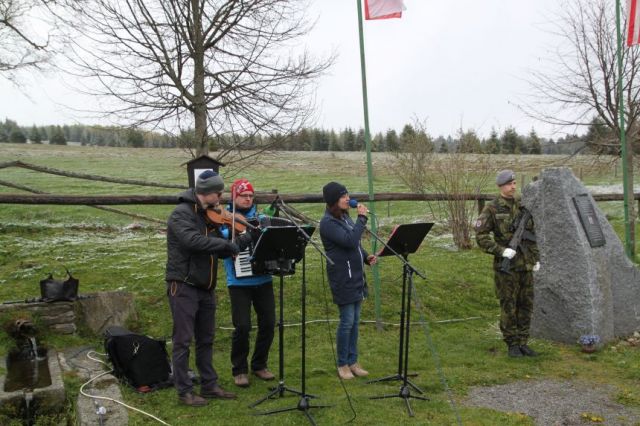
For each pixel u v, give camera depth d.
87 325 6.36
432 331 7.43
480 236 6.31
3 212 13.94
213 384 5.02
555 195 6.86
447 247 11.66
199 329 5.00
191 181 7.48
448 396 5.21
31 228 11.80
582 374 5.83
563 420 4.73
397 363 6.17
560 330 6.84
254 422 4.48
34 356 5.71
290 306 7.63
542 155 28.31
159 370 5.23
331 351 6.48
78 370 5.30
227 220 4.90
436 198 11.42
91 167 33.28
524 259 6.26
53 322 6.13
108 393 4.80
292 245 4.61
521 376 5.78
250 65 9.52
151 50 9.02
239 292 5.25
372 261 5.62
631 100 11.33
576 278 6.68
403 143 16.44
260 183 26.97
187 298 4.77
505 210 6.32
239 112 9.52
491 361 6.23
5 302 6.10
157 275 8.18
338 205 5.32
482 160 12.38
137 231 12.73
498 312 8.30
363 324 7.55
